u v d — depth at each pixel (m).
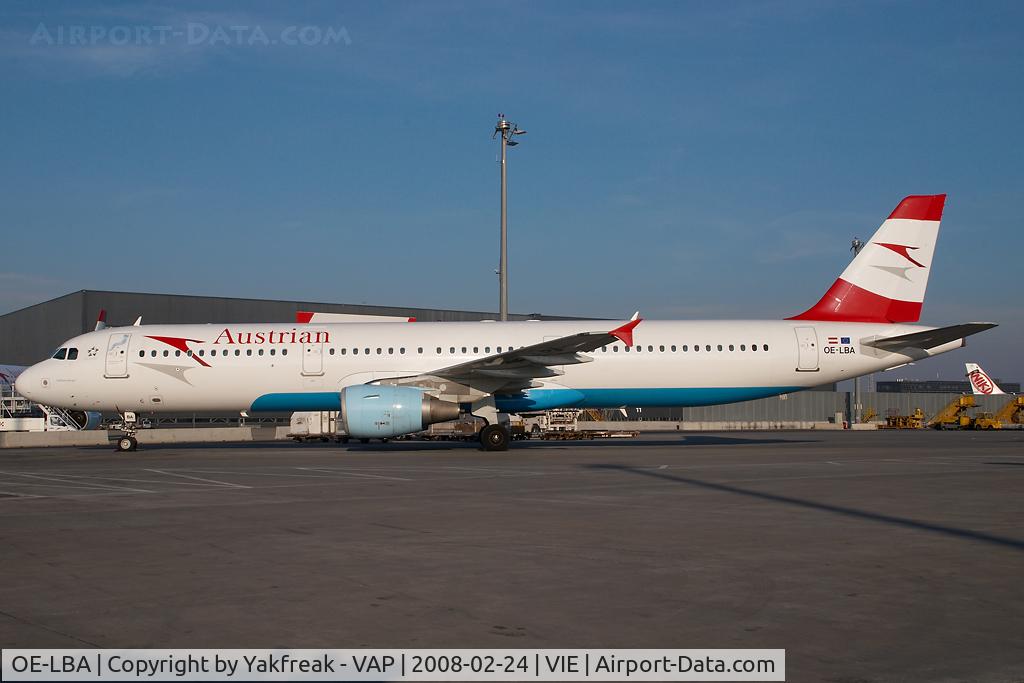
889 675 5.82
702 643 6.54
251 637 6.71
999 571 9.01
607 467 21.70
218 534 11.52
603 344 27.16
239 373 29.39
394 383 28.03
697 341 29.50
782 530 11.65
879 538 11.01
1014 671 5.89
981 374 68.19
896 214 30.47
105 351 29.62
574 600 7.81
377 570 9.12
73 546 10.67
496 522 12.45
